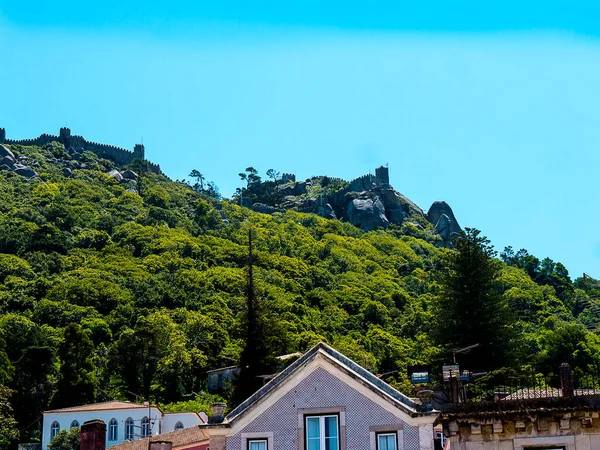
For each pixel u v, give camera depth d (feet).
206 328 579.07
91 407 371.76
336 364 113.50
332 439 111.14
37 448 373.40
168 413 346.54
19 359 471.62
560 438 105.60
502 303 238.89
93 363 496.23
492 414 107.14
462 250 244.83
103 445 150.41
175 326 569.64
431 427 108.58
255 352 278.46
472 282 239.09
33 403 447.83
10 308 649.61
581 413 105.60
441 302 241.14
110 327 626.23
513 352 228.84
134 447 199.11
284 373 116.67
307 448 111.34
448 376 121.80
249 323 287.89
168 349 527.40
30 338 520.83
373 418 110.63
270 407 113.80
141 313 645.51
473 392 155.43
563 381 116.67
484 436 107.24
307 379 114.01
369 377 114.73
